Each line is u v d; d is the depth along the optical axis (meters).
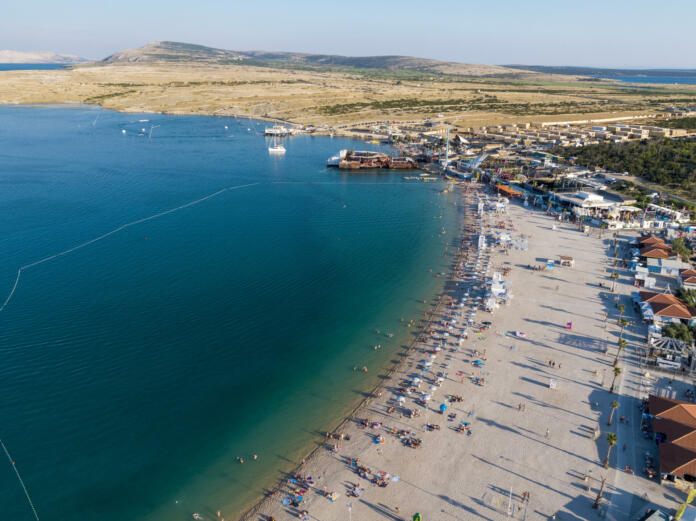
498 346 80.31
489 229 139.38
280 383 72.88
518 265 113.31
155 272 109.69
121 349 79.81
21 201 162.50
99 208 157.00
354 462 57.72
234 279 107.12
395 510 51.03
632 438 59.69
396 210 161.62
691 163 187.88
